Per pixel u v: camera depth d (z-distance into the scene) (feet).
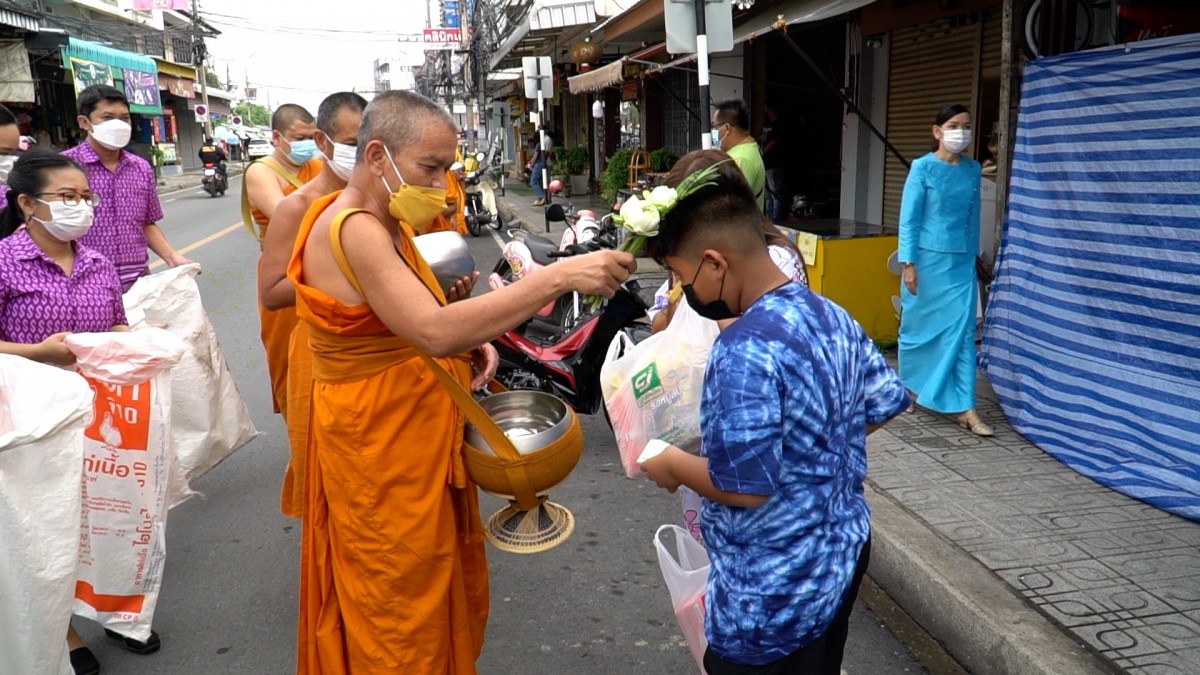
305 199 9.88
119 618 10.16
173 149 125.08
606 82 37.45
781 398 5.32
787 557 5.58
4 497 7.85
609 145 69.00
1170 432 12.82
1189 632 9.34
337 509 7.42
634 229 5.68
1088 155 13.96
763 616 5.67
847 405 5.72
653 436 7.88
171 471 10.94
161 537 10.18
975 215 15.53
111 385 9.57
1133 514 12.28
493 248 43.68
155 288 12.14
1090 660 8.86
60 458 8.19
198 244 46.44
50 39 57.57
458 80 129.70
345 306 6.92
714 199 5.54
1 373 8.07
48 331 10.00
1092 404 14.16
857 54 30.22
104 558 9.93
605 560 12.73
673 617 11.15
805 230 22.43
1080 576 10.55
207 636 10.84
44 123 79.15
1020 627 9.45
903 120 27.84
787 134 37.55
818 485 5.58
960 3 23.67
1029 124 15.28
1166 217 12.81
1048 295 14.98
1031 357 15.52
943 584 10.41
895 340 21.56
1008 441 15.28
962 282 15.47
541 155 59.36
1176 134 12.58
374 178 6.88
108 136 14.12
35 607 8.07
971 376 15.62
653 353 7.90
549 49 59.41
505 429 8.09
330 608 7.89
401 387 7.15
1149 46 12.87
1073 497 12.89
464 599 7.86
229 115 187.11
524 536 7.73
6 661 8.11
